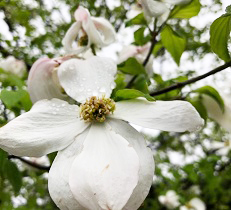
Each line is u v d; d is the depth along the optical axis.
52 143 0.09
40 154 0.09
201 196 0.47
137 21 0.16
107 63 0.11
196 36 0.30
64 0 0.32
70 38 0.14
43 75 0.13
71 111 0.10
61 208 0.08
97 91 0.11
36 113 0.10
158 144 0.51
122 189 0.08
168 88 0.14
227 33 0.12
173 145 0.51
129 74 0.15
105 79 0.11
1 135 0.09
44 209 0.46
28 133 0.09
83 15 0.14
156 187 0.48
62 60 0.13
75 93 0.11
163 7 0.13
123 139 0.09
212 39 0.12
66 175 0.09
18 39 0.23
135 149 0.09
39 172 0.20
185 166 0.39
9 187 0.29
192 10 0.14
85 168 0.09
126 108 0.10
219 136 0.48
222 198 0.48
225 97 0.14
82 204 0.08
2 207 0.30
